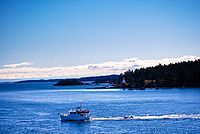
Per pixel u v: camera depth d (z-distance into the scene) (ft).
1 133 324.39
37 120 410.11
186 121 360.89
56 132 326.24
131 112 466.29
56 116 446.60
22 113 496.23
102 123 368.48
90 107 565.12
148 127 331.98
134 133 306.14
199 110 465.47
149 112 459.73
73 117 384.68
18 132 328.49
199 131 305.32
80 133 317.63
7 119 426.51
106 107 557.74
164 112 453.17
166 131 309.63
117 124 357.20
